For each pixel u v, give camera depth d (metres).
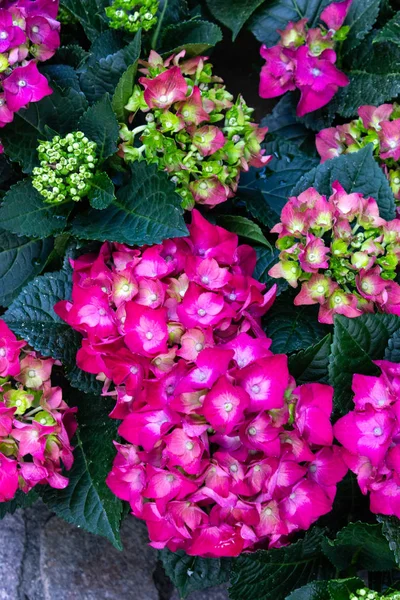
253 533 0.97
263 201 1.11
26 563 1.12
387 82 1.13
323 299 1.00
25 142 1.04
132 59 1.05
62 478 1.01
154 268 0.98
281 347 1.04
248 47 1.20
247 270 1.03
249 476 0.96
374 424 0.95
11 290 1.07
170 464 0.95
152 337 0.96
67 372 1.02
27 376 1.00
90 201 1.03
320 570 1.05
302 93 1.12
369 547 1.02
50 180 1.00
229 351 0.94
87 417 1.06
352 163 1.04
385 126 1.07
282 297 1.06
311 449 0.99
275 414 0.96
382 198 1.03
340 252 0.99
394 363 0.98
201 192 1.05
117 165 1.05
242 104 1.05
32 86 1.00
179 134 1.03
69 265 1.04
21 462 0.99
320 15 1.14
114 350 0.97
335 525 1.06
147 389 0.95
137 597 1.11
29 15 1.02
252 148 1.06
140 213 1.02
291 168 1.12
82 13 1.10
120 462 1.01
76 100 1.04
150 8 1.06
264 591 1.03
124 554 1.13
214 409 0.93
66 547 1.13
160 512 0.96
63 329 1.02
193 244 1.01
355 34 1.13
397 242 1.00
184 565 1.06
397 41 1.11
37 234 1.03
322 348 1.00
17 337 1.03
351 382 0.99
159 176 1.01
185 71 1.05
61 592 1.10
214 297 0.96
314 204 1.00
